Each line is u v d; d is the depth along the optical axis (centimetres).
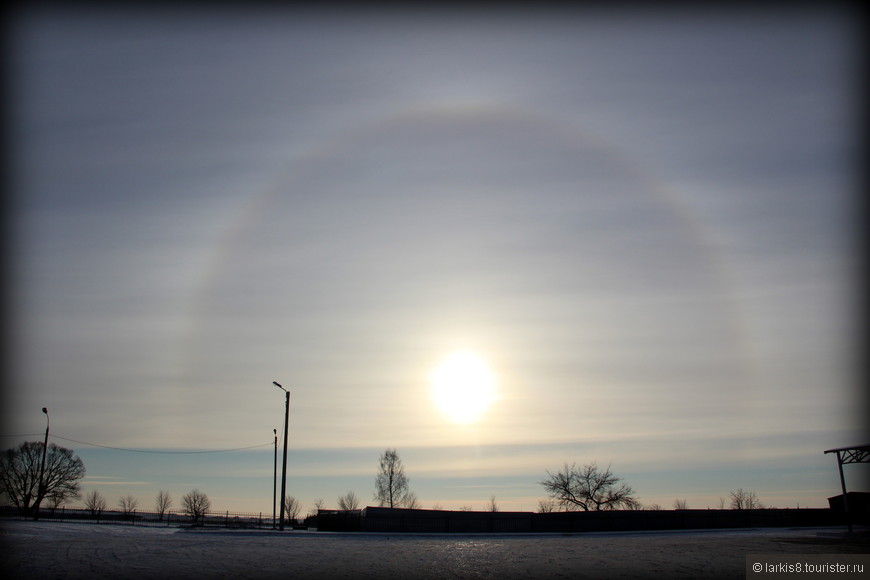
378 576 2012
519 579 1970
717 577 2002
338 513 5362
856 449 3562
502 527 5141
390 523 4941
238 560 2366
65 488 9319
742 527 5488
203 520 8231
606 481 7606
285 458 4788
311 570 2117
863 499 5134
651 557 2561
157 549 2767
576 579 1967
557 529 5203
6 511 8119
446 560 2478
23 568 2030
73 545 2864
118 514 8950
